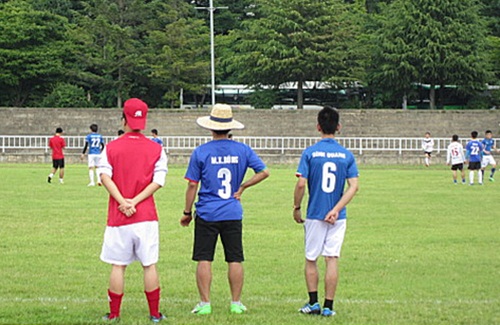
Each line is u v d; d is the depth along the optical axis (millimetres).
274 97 93625
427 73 88062
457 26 85688
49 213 29281
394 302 15148
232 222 13797
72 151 75062
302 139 79000
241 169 13891
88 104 88250
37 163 65500
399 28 87625
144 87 93875
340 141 74938
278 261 19938
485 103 93312
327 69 85875
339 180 13688
